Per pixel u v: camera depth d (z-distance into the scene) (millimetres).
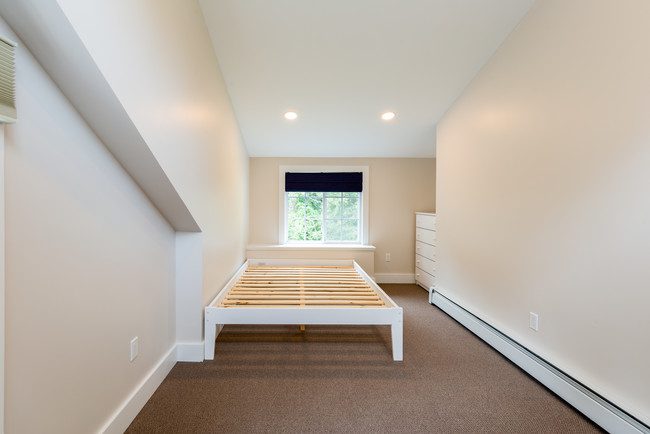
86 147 1077
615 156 1327
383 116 3012
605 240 1376
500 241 2117
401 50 2160
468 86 2533
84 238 1071
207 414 1403
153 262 1580
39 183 887
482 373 1803
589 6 1446
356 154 3936
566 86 1575
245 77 2418
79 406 1055
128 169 1316
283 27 1963
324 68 2328
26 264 849
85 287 1080
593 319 1434
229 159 2660
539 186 1762
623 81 1291
